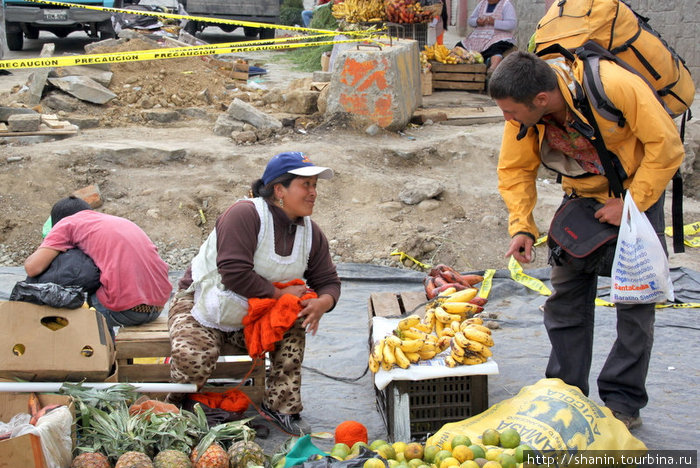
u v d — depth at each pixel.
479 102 11.38
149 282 4.43
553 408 3.60
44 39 18.17
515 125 3.97
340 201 8.10
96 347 3.75
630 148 3.64
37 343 3.67
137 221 7.70
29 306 3.67
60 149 8.45
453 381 3.99
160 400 4.23
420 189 8.05
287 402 4.14
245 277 3.83
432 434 3.99
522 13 16.08
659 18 13.82
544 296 6.45
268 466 3.55
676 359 5.19
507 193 4.13
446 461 3.30
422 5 12.20
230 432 3.68
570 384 4.18
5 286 6.50
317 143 8.94
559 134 3.75
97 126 9.74
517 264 6.96
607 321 5.87
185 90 11.02
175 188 8.07
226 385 4.29
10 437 3.21
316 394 4.76
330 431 4.26
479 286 6.62
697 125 9.33
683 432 4.14
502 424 3.62
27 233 7.54
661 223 3.94
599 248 3.87
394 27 12.16
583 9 3.76
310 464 3.28
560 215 3.95
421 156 8.95
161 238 7.57
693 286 6.51
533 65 3.53
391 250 7.43
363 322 6.04
